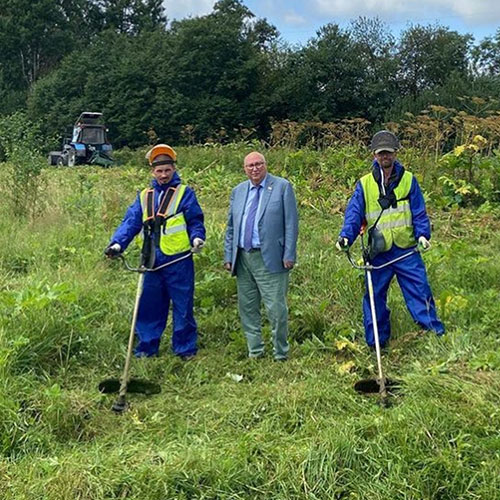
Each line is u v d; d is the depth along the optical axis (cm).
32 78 5956
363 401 476
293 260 559
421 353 553
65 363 551
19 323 561
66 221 1029
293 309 665
